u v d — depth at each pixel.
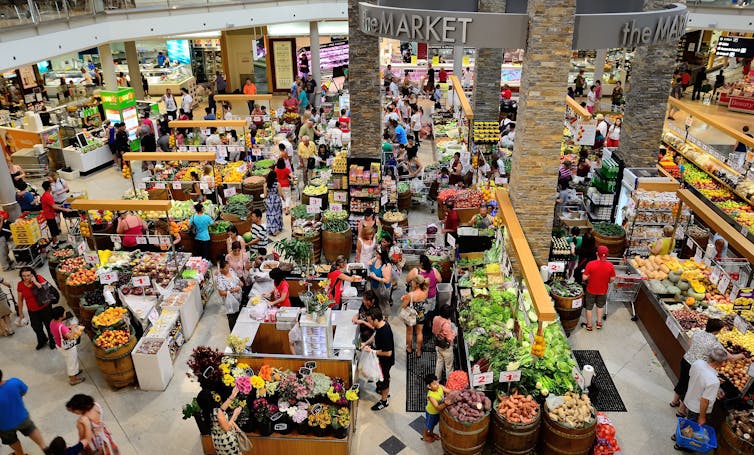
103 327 8.52
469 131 15.50
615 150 13.95
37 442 7.38
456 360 9.02
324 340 7.98
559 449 6.99
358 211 12.74
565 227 11.98
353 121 12.46
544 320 7.07
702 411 7.27
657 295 9.73
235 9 20.61
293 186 15.71
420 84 27.55
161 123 18.56
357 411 8.17
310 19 22.92
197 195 13.98
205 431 7.17
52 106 19.62
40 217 12.24
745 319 8.71
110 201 10.33
